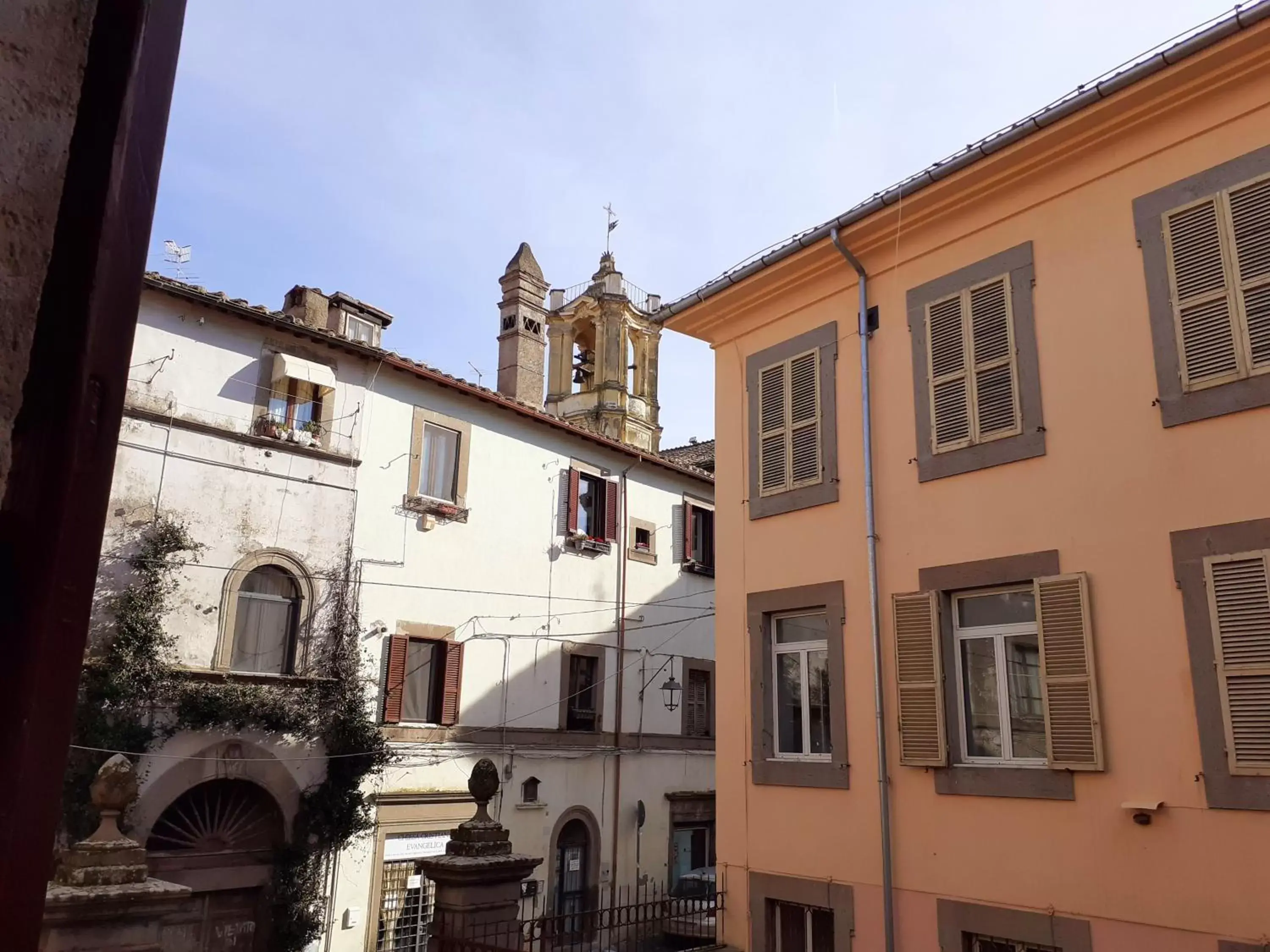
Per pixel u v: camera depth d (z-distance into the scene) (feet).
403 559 61.72
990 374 31.50
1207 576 25.38
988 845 28.50
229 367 54.90
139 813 47.32
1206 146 27.63
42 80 3.83
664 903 34.53
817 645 35.76
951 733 30.32
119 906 19.56
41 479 3.72
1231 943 23.35
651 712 78.48
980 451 31.17
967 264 33.01
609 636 75.87
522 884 62.85
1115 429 28.09
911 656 31.50
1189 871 24.36
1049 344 30.17
